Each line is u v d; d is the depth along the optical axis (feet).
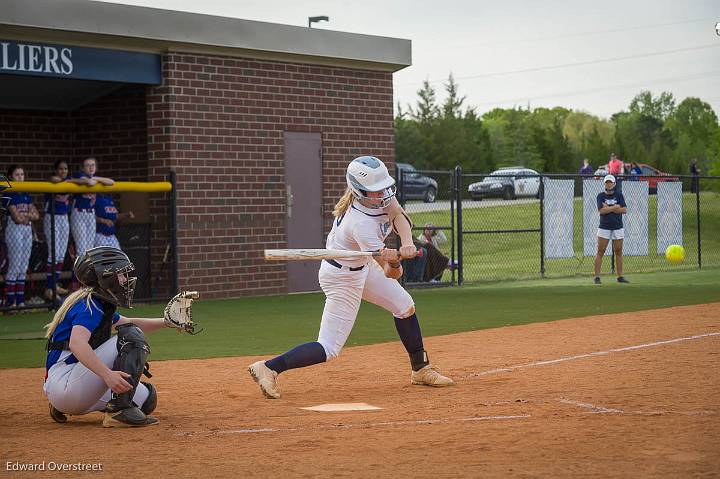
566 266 192.24
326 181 140.77
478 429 44.11
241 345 82.94
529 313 103.09
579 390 54.65
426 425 45.65
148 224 126.21
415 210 255.09
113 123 132.36
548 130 654.12
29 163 133.59
